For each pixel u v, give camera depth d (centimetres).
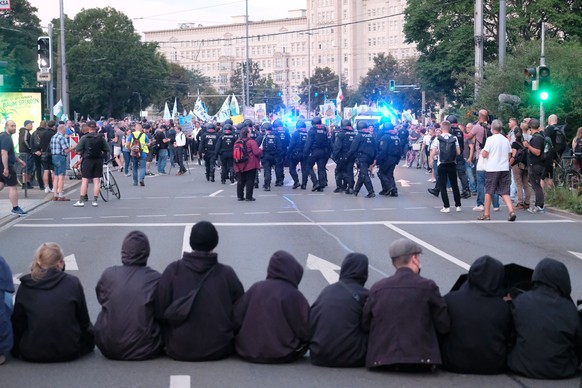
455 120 2269
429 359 713
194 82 14200
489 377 720
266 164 2591
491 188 1755
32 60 8469
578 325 715
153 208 2064
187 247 1426
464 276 773
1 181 1844
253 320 754
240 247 1421
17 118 2714
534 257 1316
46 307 748
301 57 16538
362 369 741
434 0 5056
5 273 741
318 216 1861
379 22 15075
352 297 748
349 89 13488
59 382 702
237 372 729
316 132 2514
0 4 2189
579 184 1995
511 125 2073
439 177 1931
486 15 4881
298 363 759
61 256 772
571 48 2933
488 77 3102
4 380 707
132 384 695
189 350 752
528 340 712
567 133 2720
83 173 2108
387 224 1714
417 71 5272
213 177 3050
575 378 716
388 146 2319
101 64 9431
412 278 726
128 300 761
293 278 766
